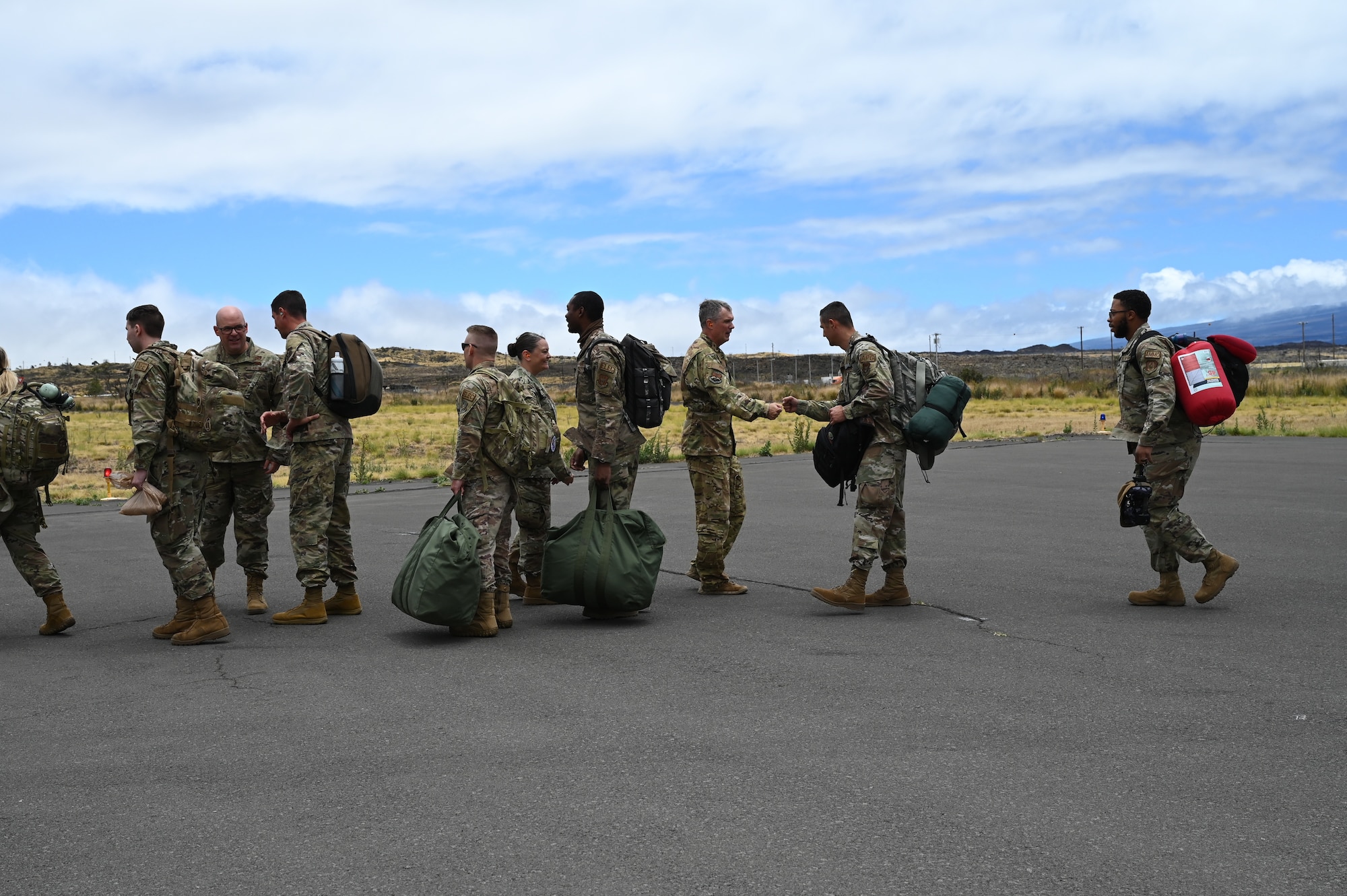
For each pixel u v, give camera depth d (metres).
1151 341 7.25
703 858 3.46
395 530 12.45
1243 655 6.04
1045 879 3.29
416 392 113.75
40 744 4.75
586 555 7.12
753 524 12.37
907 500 14.47
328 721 5.02
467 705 5.25
